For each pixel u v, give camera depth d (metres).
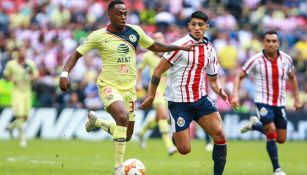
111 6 34.22
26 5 97.38
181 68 34.69
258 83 41.44
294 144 72.56
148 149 62.72
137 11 97.12
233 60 91.44
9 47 86.94
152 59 58.72
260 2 105.81
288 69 41.66
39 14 96.06
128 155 55.44
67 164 45.84
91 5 96.75
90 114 37.06
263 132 43.47
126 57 34.44
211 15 99.94
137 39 34.66
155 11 97.75
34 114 76.06
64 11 95.31
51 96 79.69
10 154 54.50
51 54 86.06
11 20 95.88
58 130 76.12
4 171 40.59
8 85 79.38
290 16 104.50
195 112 34.97
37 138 75.56
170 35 90.38
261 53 41.38
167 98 35.41
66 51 86.88
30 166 44.16
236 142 74.56
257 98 41.41
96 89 80.12
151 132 77.69
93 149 61.06
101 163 46.94
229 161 51.25
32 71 65.44
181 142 34.91
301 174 42.19
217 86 36.28
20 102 64.75
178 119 34.81
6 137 75.94
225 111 78.31
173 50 34.22
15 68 64.81
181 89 34.75
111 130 36.94
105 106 34.16
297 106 43.31
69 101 79.44
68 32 90.00
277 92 41.19
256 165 47.91
